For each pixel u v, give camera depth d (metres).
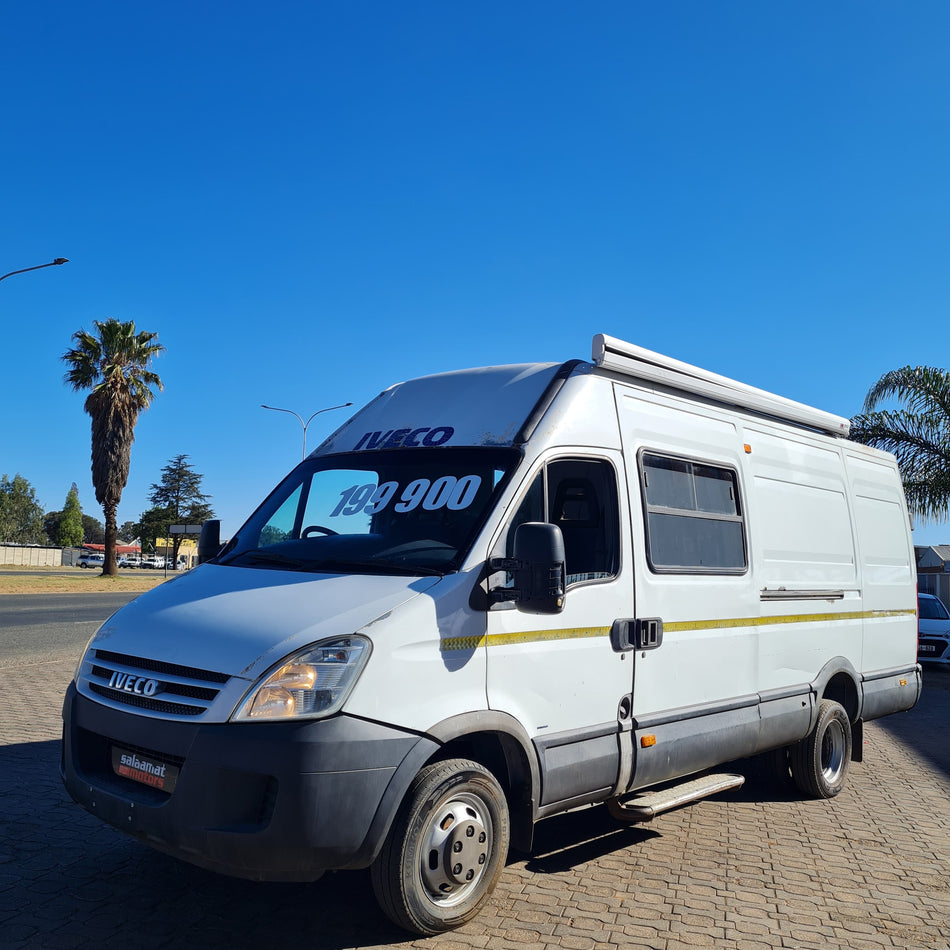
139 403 44.16
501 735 4.38
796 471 7.12
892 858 5.77
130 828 3.84
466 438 4.96
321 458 5.44
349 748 3.68
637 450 5.43
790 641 6.69
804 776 7.09
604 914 4.55
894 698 8.20
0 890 4.45
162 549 100.50
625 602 5.11
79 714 4.22
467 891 4.18
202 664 3.84
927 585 26.80
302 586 4.27
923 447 18.77
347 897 4.54
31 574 53.00
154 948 3.91
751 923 4.56
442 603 4.12
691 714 5.54
